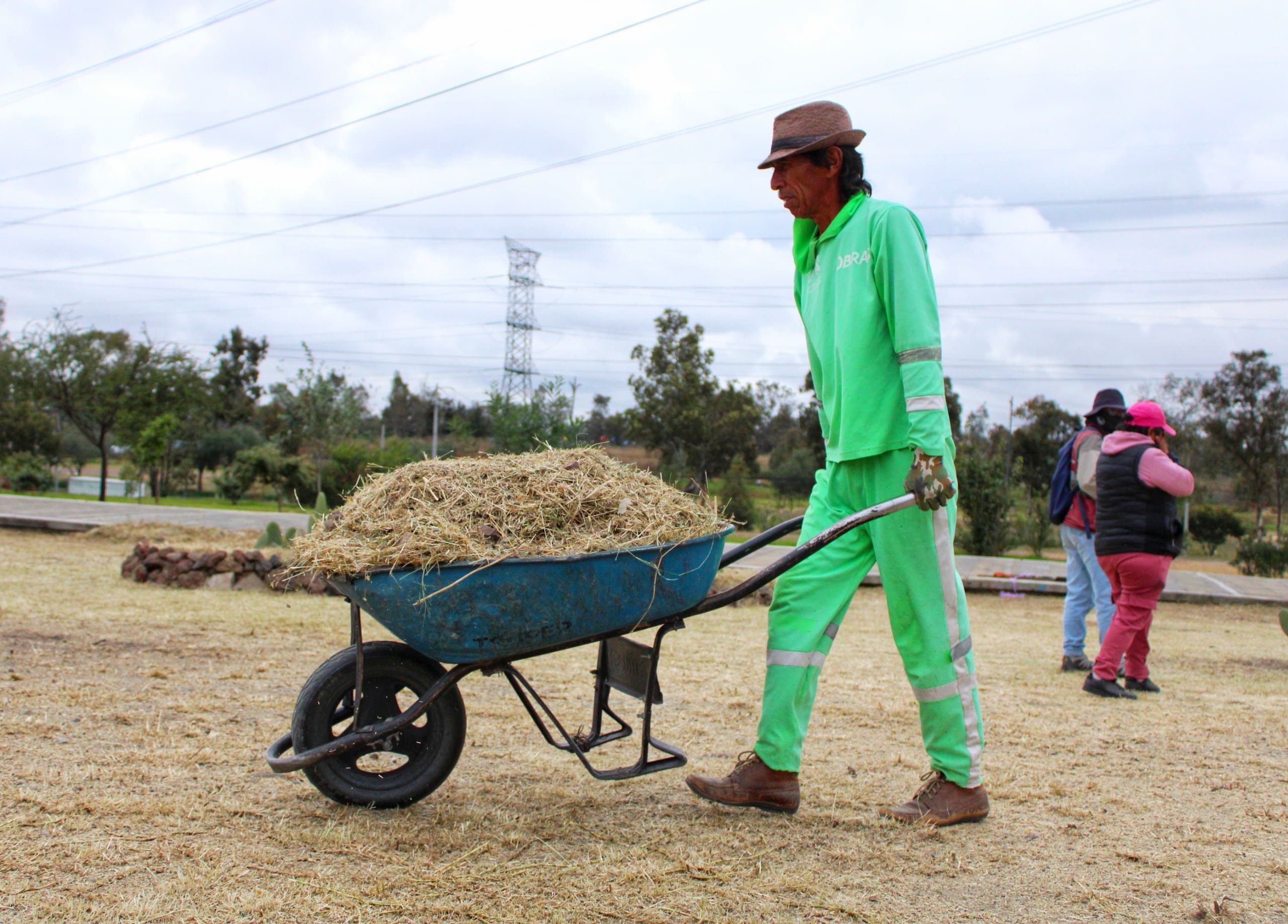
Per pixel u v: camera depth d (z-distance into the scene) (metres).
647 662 2.72
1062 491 5.59
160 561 7.80
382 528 2.48
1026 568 14.08
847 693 4.60
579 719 3.91
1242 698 4.88
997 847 2.60
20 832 2.36
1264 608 10.22
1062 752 3.64
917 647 2.80
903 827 2.72
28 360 27.58
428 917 1.99
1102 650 4.89
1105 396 5.57
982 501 19.22
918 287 2.62
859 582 2.89
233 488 30.27
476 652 2.46
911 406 2.59
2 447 36.88
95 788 2.73
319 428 31.70
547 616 2.42
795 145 2.79
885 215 2.70
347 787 2.65
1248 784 3.27
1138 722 4.20
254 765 3.06
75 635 5.24
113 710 3.65
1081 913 2.18
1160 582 4.80
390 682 2.71
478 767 3.18
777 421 55.22
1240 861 2.54
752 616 7.56
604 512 2.60
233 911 1.97
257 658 4.91
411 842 2.44
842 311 2.79
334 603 7.23
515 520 2.51
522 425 20.70
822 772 3.26
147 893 2.03
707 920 2.04
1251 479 35.38
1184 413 38.28
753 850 2.48
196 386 31.45
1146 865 2.50
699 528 2.68
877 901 2.20
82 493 30.92
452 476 2.66
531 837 2.51
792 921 2.06
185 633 5.51
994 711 4.34
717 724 3.90
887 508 2.57
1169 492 4.75
